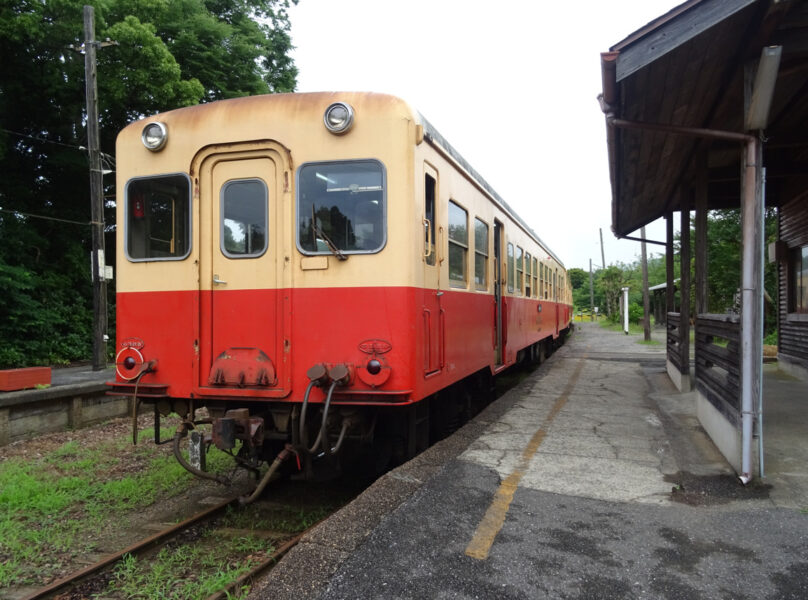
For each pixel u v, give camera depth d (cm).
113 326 1817
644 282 2280
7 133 1512
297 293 463
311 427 475
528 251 1161
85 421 880
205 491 559
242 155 480
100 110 1617
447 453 544
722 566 325
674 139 664
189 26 1702
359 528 367
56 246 1731
